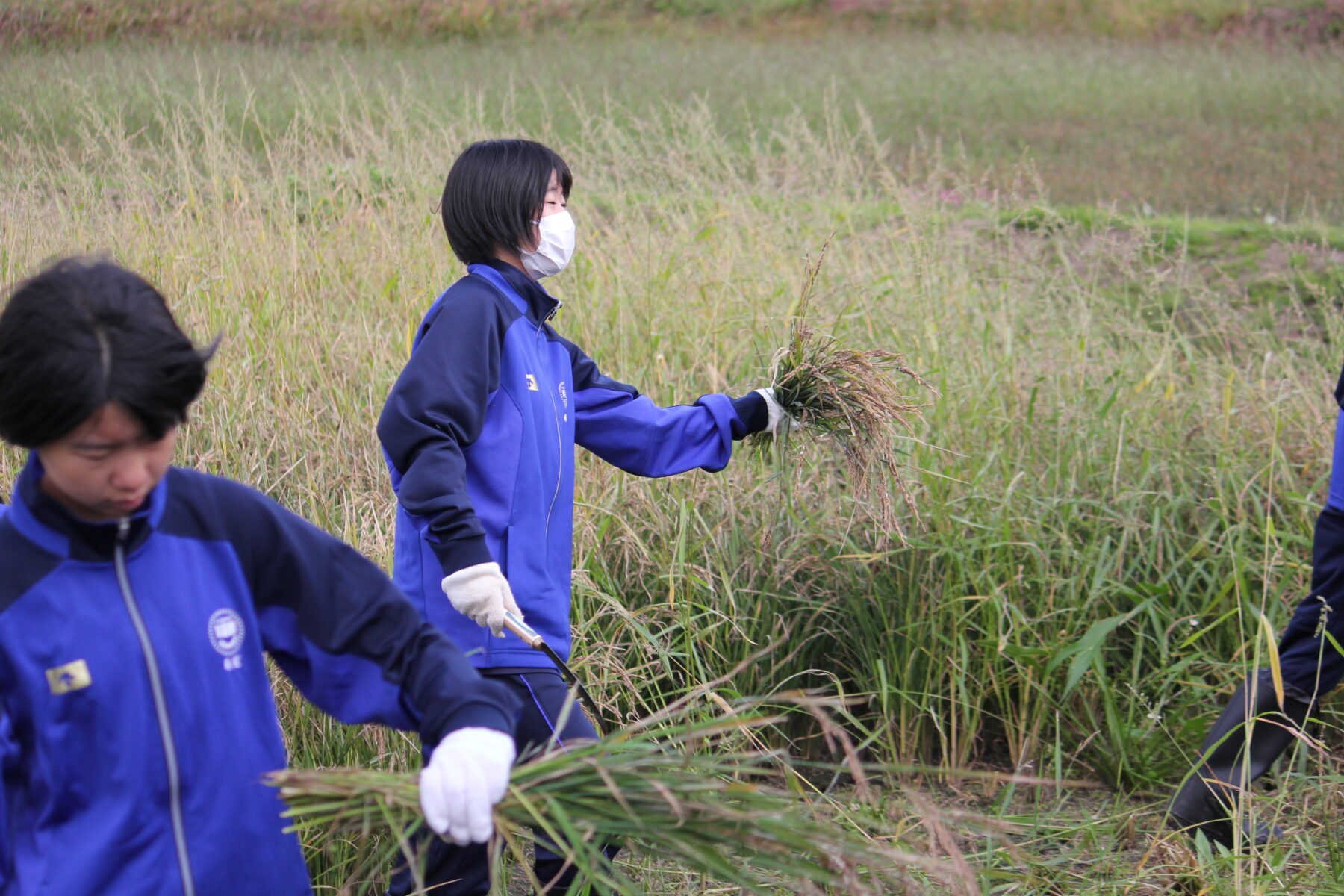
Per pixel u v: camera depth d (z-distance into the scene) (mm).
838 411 2986
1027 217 7254
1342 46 19875
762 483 3936
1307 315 6988
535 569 2361
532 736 2303
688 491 3963
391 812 1524
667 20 21797
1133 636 3973
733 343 5062
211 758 1507
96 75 10867
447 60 16109
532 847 2480
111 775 1442
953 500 3893
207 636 1515
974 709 3695
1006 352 4773
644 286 5379
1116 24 21922
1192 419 4691
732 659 3662
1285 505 4316
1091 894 2820
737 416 2885
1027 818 3170
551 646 2379
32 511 1427
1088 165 12344
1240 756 3035
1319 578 3004
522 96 13227
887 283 5648
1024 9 22609
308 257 5547
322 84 11727
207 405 4023
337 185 6449
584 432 2738
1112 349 5367
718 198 6668
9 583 1409
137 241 5336
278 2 17375
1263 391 4773
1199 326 6047
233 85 11672
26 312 1295
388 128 7023
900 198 6254
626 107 12578
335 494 3797
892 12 22750
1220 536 4133
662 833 1656
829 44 20297
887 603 3836
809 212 6953
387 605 1596
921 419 4121
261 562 1581
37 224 5422
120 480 1354
